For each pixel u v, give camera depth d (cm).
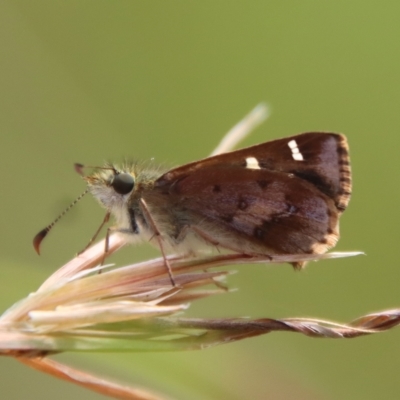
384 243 23
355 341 22
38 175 23
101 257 20
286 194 21
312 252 21
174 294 20
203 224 22
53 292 20
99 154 23
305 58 24
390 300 23
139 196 22
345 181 21
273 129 24
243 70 24
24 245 23
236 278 23
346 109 24
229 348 21
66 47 23
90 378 20
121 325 20
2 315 20
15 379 22
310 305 23
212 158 21
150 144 23
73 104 23
